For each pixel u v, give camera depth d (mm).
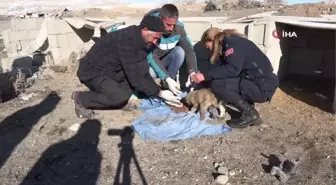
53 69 6332
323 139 3531
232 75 3562
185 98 4285
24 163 3297
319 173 3014
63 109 4453
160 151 3418
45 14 8219
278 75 5102
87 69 3842
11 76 5859
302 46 5410
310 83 5207
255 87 3656
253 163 3176
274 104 4449
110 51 3701
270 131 3734
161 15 3539
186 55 4402
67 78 5926
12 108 4590
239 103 3758
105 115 4227
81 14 10859
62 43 6859
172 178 3010
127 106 4332
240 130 3779
